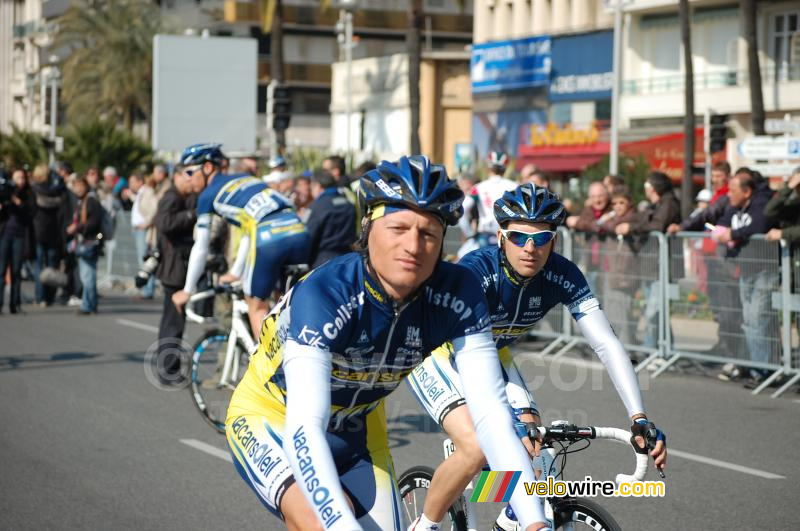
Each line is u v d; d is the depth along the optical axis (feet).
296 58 183.52
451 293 9.75
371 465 10.56
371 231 9.24
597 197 34.78
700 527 16.85
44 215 49.70
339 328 9.43
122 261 61.00
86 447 22.06
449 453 13.48
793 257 28.45
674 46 97.09
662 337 32.32
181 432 23.63
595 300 13.30
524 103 111.86
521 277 13.10
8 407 26.17
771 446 22.72
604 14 109.29
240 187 23.47
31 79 174.19
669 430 24.27
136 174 62.54
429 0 180.65
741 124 90.58
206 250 23.95
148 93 143.23
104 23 137.18
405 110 134.00
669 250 31.96
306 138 184.85
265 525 16.88
